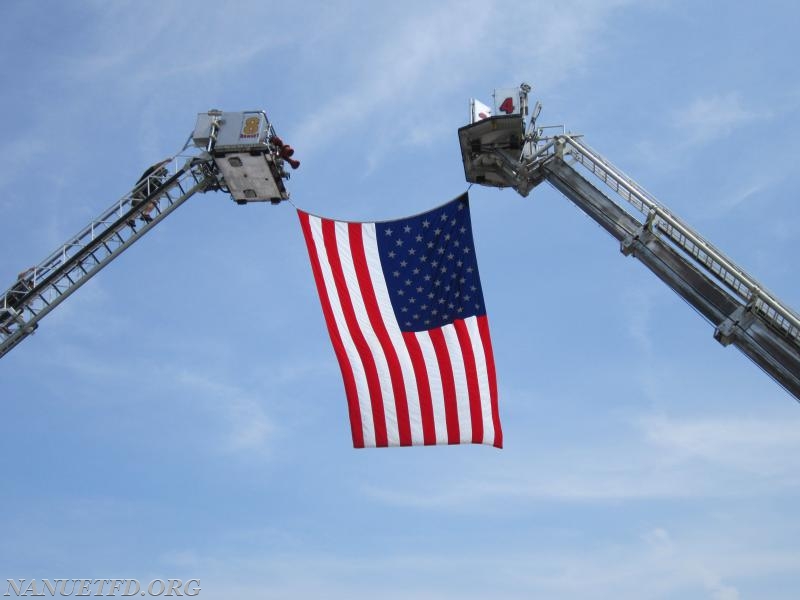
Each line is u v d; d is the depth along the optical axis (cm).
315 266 2702
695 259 2198
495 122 2573
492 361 2600
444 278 2688
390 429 2559
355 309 2664
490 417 2550
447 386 2589
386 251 2723
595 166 2442
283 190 2917
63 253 2805
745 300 2105
